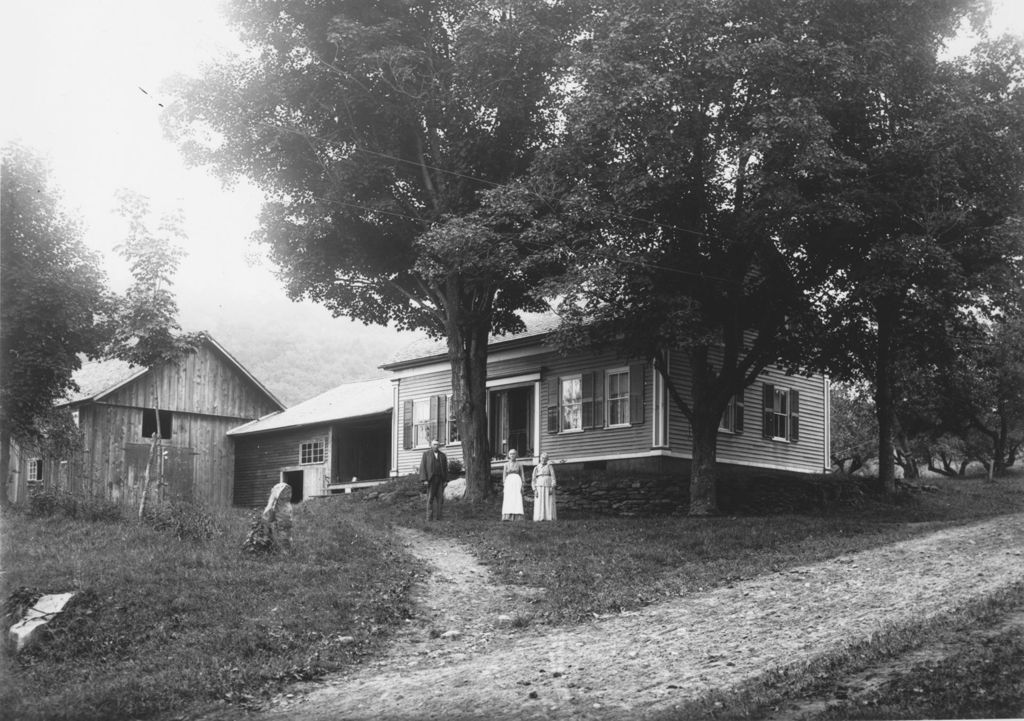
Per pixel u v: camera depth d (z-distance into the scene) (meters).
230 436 44.25
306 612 14.49
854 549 18.33
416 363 36.91
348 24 24.48
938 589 13.73
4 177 24.75
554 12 25.02
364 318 30.39
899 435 44.09
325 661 12.71
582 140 22.42
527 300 28.27
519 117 25.91
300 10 25.89
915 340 28.20
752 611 13.79
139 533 18.06
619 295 23.94
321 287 29.25
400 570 17.56
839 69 20.53
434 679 11.54
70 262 25.88
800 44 20.97
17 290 24.81
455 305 27.78
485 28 23.92
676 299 22.00
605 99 20.94
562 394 32.56
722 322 24.59
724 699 9.16
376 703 10.66
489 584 17.31
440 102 25.70
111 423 40.19
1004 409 37.19
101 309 26.31
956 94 21.98
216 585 15.30
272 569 16.41
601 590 16.28
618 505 27.59
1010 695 8.37
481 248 24.33
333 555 18.02
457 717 9.77
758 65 20.70
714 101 21.89
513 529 22.17
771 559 17.88
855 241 23.39
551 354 33.00
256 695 11.45
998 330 34.62
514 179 25.48
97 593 14.10
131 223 19.94
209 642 13.07
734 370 24.73
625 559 18.41
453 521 24.33
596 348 24.83
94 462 39.31
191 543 17.69
